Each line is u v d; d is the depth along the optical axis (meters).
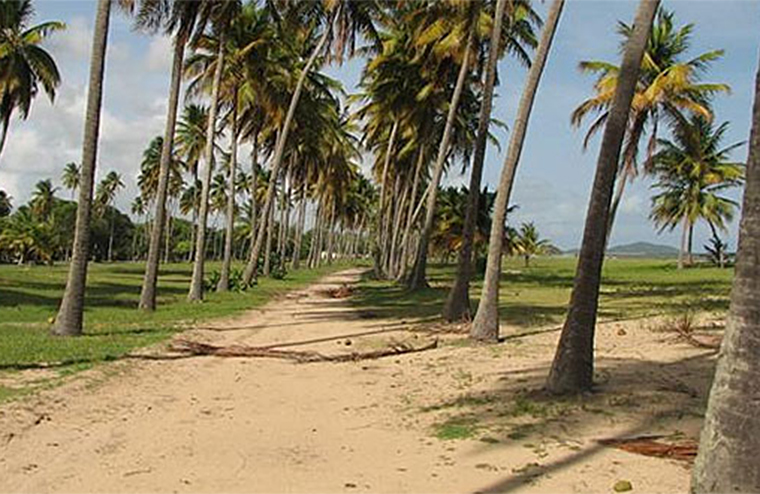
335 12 26.56
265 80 30.92
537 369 11.62
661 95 29.58
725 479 5.25
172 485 6.18
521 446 7.22
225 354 13.83
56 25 32.59
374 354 13.88
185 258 106.94
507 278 46.69
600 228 9.56
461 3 22.48
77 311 15.47
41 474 6.43
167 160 22.20
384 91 35.03
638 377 10.45
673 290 32.19
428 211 32.88
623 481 5.95
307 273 60.44
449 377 11.33
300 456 7.09
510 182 15.20
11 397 9.09
